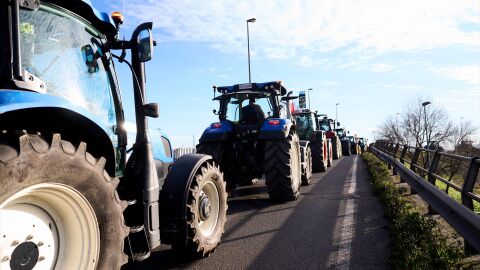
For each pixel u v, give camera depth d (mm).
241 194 8516
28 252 2143
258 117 8086
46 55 2637
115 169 2990
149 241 3271
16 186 1941
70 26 2836
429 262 3268
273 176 7086
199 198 3988
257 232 5117
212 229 4273
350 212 6145
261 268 3764
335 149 21578
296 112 14992
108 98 3213
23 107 2133
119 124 3334
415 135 37438
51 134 2197
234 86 8273
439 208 4516
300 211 6371
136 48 3367
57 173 2162
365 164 17094
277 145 7145
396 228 4395
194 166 3912
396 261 3531
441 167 7352
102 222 2480
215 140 7566
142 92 3430
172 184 3762
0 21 2219
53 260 2279
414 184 6449
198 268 3832
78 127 2727
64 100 2422
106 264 2492
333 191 8539
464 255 3512
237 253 4254
